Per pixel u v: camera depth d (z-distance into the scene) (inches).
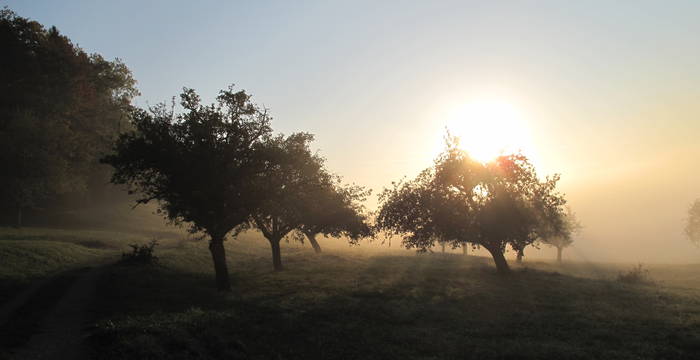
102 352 530.0
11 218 2261.3
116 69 2918.3
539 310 911.0
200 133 1050.7
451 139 1556.3
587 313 869.2
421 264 1814.7
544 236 1626.5
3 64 2182.6
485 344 650.2
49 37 2507.4
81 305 835.4
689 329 714.8
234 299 967.0
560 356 578.9
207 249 1876.2
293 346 626.8
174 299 949.2
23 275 1107.3
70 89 2365.9
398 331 724.7
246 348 603.8
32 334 622.2
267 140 1167.6
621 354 579.8
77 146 2236.7
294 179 1298.0
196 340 605.3
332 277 1359.5
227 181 1071.6
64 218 2464.3
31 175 1932.8
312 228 1879.9
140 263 1328.7
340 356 588.4
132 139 1078.4
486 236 1503.4
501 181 1504.7
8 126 1955.0
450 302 997.2
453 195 1525.6
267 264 1688.0
